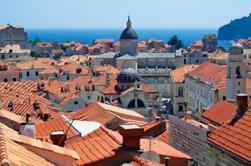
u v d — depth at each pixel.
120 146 34.34
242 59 135.75
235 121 40.75
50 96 144.25
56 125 52.16
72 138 44.06
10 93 93.25
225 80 150.00
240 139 38.09
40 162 24.80
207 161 47.53
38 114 75.56
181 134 56.19
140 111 146.50
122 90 157.38
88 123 54.09
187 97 182.12
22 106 79.44
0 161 19.88
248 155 35.69
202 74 167.62
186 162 41.06
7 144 24.16
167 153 40.78
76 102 142.25
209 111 67.06
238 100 41.28
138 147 34.28
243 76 134.88
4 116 52.09
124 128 34.31
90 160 33.41
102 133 41.00
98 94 170.88
